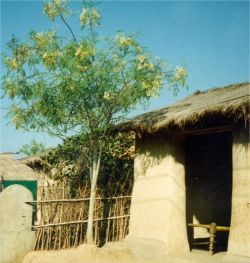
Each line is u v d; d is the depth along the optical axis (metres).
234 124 7.15
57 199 8.52
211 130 7.98
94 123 8.50
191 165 9.81
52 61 7.54
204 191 9.92
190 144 9.91
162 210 8.42
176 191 8.45
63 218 8.56
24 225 8.07
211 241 8.02
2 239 7.87
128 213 9.88
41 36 7.76
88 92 8.09
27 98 8.10
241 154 6.93
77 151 9.70
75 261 7.70
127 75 7.94
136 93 7.88
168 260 7.79
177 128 8.27
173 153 8.56
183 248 8.28
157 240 8.30
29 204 8.20
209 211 9.91
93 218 9.08
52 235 8.43
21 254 7.95
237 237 6.76
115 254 8.30
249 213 6.62
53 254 7.87
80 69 7.61
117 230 9.56
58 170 9.66
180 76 8.31
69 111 8.35
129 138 10.62
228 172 10.41
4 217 7.98
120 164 10.17
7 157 17.95
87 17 8.34
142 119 9.05
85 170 9.48
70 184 9.12
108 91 8.10
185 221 8.50
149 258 8.22
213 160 10.21
